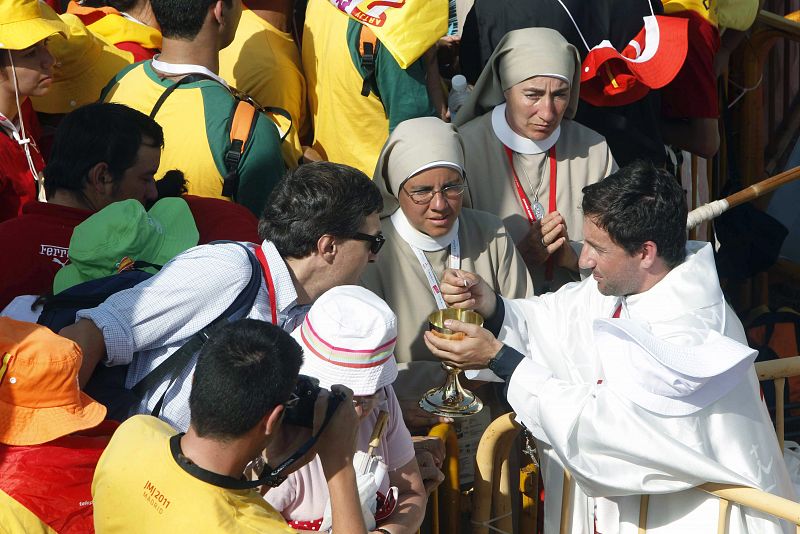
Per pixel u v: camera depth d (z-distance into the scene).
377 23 8.89
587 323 6.84
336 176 5.93
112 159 6.60
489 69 8.85
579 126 9.14
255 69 9.25
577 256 8.53
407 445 5.90
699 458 5.71
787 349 11.46
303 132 9.86
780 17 12.88
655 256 6.13
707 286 6.20
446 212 7.54
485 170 8.84
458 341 6.59
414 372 7.50
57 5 10.33
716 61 11.78
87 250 6.12
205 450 4.34
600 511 6.36
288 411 4.71
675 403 5.86
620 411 5.90
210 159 7.69
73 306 5.70
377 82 9.08
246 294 5.76
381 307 5.36
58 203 6.67
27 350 5.02
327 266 5.94
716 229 12.40
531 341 7.07
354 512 4.72
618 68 9.35
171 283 5.63
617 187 6.08
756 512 5.88
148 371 5.66
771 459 6.03
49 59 7.75
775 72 14.64
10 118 7.75
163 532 4.24
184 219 6.73
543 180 8.88
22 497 4.93
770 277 13.16
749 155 13.28
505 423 7.04
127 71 8.16
